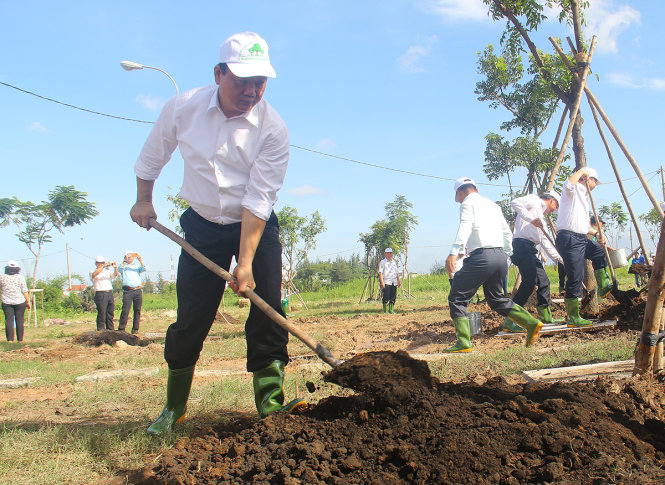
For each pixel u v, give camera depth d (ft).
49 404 17.01
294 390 16.12
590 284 32.01
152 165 12.31
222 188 11.41
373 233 78.07
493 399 10.78
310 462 8.82
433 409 9.67
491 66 50.78
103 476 9.98
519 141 46.29
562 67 34.91
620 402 10.52
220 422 13.04
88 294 100.89
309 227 76.64
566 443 8.64
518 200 26.61
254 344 12.05
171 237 11.84
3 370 25.30
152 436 11.78
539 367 17.88
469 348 22.67
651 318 12.61
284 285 74.02
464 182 22.54
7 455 10.79
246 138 11.21
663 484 7.59
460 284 22.12
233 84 10.59
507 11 35.12
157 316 80.84
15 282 45.16
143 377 21.86
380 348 27.68
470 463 8.31
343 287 111.55
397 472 8.48
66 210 99.19
